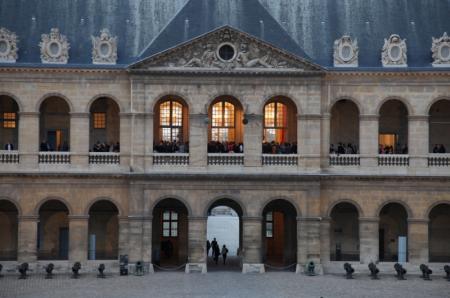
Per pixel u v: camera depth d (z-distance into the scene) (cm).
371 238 7394
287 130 7775
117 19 7706
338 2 7888
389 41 7444
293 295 6072
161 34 7494
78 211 7319
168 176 7225
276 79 7325
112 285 6525
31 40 7519
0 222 7681
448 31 7744
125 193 7338
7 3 7750
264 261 7906
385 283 6788
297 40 7650
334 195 7400
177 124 7775
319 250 7288
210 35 7269
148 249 7244
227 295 6034
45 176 7294
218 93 7312
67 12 7719
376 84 7425
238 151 7412
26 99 7319
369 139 7419
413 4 7906
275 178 7256
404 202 7406
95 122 7800
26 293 6138
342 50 7425
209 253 9006
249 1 7744
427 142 7425
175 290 6259
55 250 7744
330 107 7400
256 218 7262
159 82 7306
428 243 7500
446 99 7431
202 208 7269
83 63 7362
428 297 6069
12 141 7744
